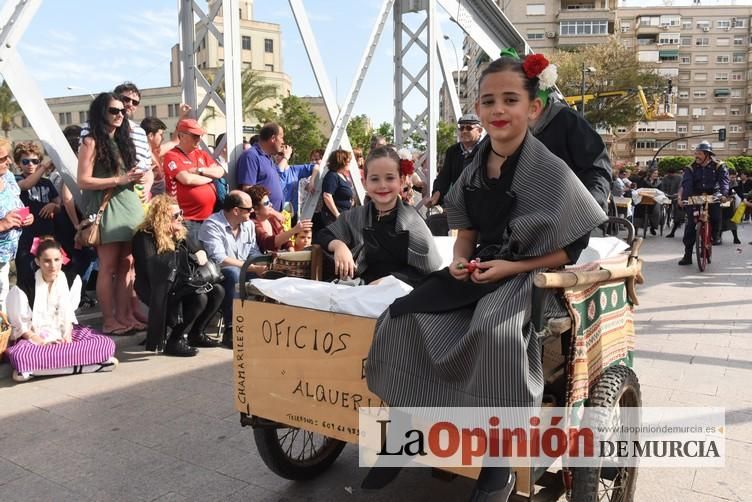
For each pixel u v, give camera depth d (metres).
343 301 2.43
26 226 5.60
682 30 80.56
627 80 43.00
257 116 39.09
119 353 5.39
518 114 2.23
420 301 2.24
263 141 6.48
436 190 5.14
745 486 3.07
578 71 43.22
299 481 3.17
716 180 9.81
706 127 81.88
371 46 7.76
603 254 3.04
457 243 2.58
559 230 2.18
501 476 2.07
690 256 10.29
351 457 3.48
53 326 4.90
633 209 15.17
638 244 2.94
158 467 3.30
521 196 2.28
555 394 2.43
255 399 2.70
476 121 4.99
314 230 7.34
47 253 4.80
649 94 43.38
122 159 5.45
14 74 5.40
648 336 5.87
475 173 2.43
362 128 39.81
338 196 7.23
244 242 5.86
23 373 4.58
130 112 5.77
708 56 80.62
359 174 7.90
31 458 3.39
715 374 4.74
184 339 5.39
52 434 3.70
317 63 7.16
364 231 3.04
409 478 3.22
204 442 3.60
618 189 14.15
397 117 9.17
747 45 79.88
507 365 1.97
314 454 3.25
